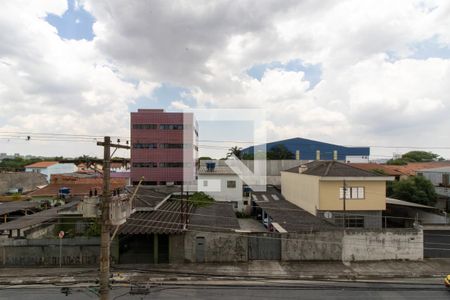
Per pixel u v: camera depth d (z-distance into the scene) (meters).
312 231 17.81
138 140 55.12
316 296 13.44
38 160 75.94
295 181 31.09
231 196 34.31
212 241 17.53
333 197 24.64
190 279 15.33
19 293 13.77
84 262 17.22
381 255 17.66
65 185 35.78
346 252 17.66
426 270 16.22
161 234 17.28
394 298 13.18
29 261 17.09
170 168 55.09
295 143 58.69
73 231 22.58
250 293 13.81
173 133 55.72
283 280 15.16
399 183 32.12
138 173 54.50
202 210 25.91
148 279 15.20
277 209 27.62
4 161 76.31
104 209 8.14
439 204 30.86
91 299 13.19
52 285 14.56
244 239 17.58
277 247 17.86
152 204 22.73
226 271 16.05
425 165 50.97
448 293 13.70
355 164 48.16
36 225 20.52
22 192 45.66
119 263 17.22
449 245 19.12
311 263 17.34
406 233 17.69
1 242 17.09
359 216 24.89
